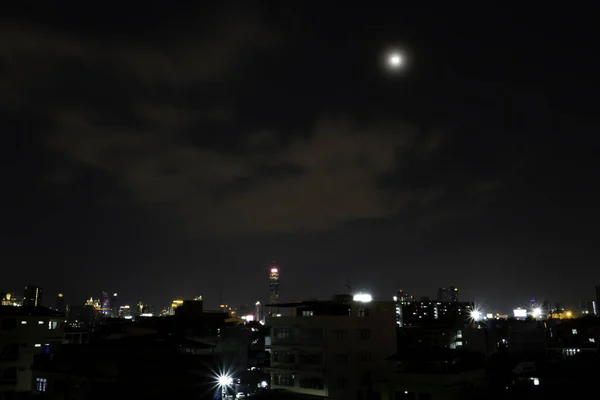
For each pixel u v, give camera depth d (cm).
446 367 5869
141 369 5328
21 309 7850
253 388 7738
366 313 6950
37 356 6262
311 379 6575
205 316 11219
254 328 13425
